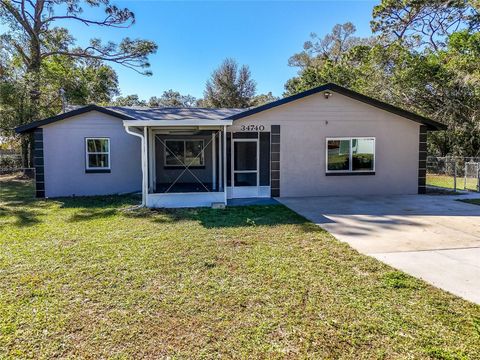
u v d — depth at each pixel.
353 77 26.56
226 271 4.40
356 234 6.39
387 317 3.21
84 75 23.83
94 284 3.98
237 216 8.01
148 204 9.40
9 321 3.14
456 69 19.52
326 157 11.38
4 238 6.04
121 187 12.48
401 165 11.73
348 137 11.41
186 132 12.38
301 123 11.21
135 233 6.41
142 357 2.63
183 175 14.91
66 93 21.25
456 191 12.40
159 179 14.74
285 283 4.01
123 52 21.97
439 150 22.69
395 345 2.77
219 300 3.57
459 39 20.77
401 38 25.16
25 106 17.95
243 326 3.07
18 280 4.10
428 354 2.64
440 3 23.70
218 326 3.07
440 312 3.31
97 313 3.30
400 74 21.00
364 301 3.55
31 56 20.62
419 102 21.91
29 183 15.80
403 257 5.05
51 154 11.82
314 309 3.38
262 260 4.83
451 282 4.07
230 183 11.22
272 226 6.95
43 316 3.24
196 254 5.10
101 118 12.15
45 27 21.56
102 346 2.77
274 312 3.31
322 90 11.06
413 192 11.87
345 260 4.86
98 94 25.12
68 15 20.48
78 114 11.94
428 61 20.47
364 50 27.81
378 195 11.58
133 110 13.77
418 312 3.31
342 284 3.99
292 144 11.23
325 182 11.45
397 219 7.72
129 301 3.55
